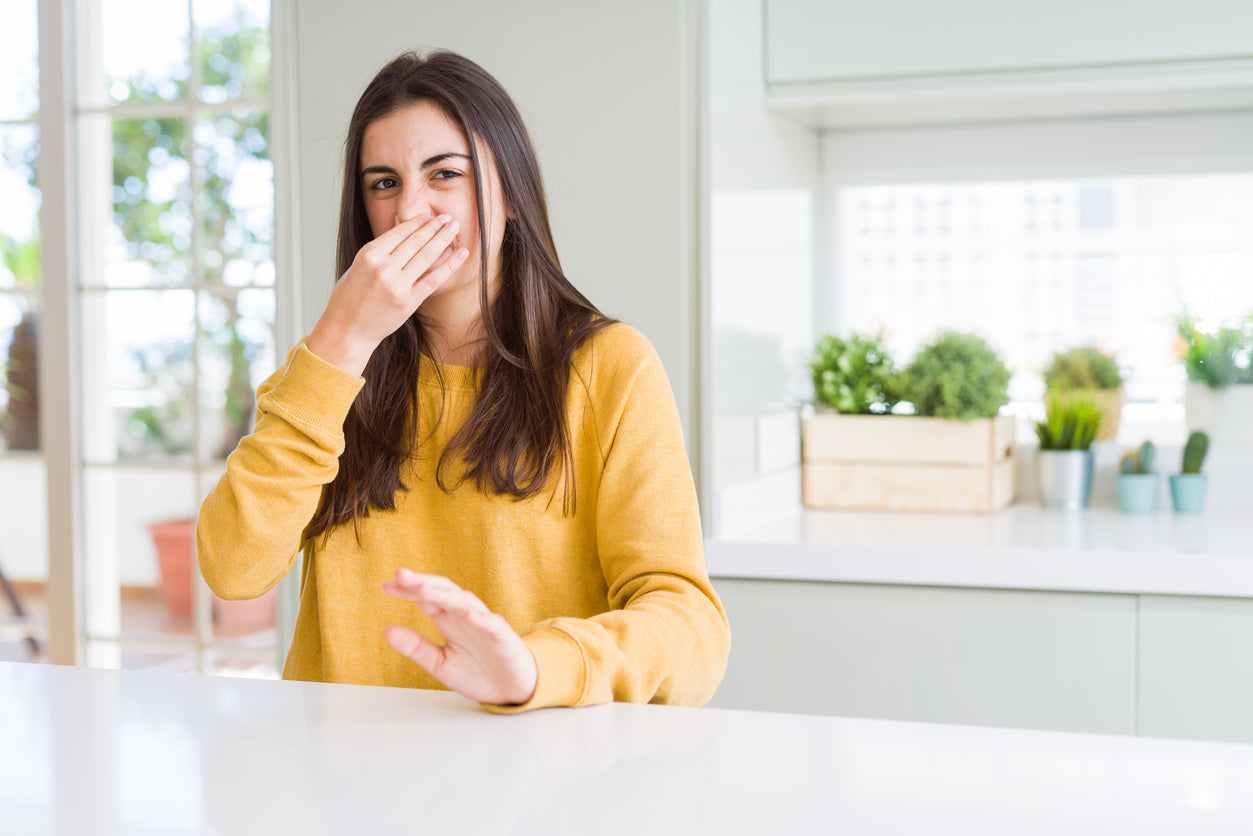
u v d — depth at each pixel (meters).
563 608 0.96
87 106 2.35
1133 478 2.05
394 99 0.92
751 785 0.54
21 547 4.06
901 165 2.33
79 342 2.37
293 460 0.85
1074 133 2.23
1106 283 2.25
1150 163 2.20
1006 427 2.16
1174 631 1.57
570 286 1.02
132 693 0.73
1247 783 0.53
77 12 2.35
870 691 1.69
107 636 2.40
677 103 1.74
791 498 2.13
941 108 2.14
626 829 0.48
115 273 2.38
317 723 0.66
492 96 0.95
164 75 2.39
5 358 3.97
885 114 2.20
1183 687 1.57
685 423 1.76
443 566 0.98
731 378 1.84
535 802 0.52
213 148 2.62
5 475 4.05
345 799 0.53
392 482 0.98
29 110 3.30
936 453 2.07
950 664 1.66
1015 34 1.87
